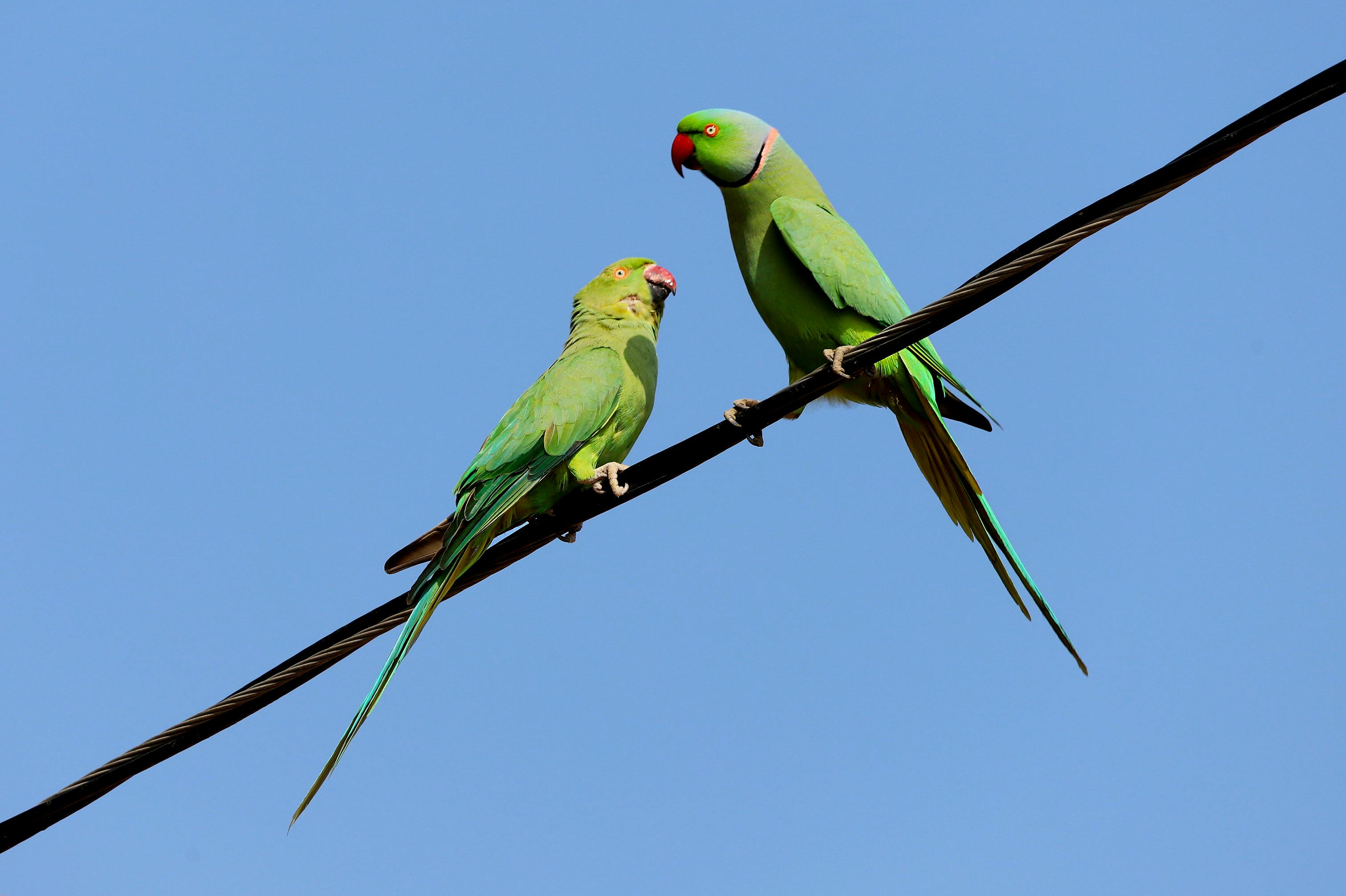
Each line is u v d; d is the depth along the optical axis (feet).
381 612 30.45
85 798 28.40
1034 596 38.11
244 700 29.09
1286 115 23.82
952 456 38.29
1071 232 26.55
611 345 38.01
